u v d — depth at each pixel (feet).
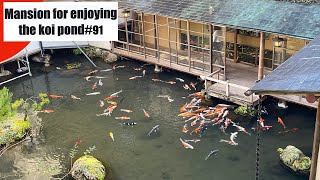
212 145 59.11
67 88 77.97
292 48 66.74
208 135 61.26
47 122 67.26
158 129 63.57
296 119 63.10
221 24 64.49
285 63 37.88
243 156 56.54
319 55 37.58
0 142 60.90
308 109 64.95
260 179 52.19
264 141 59.11
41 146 61.11
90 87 77.87
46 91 77.15
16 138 62.28
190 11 70.03
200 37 75.05
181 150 58.59
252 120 63.62
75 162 54.75
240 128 61.72
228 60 76.74
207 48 72.43
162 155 57.82
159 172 54.65
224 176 53.26
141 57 81.97
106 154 58.70
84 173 52.60
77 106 71.56
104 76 81.76
